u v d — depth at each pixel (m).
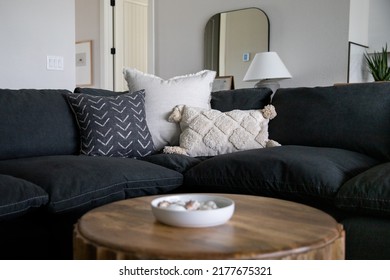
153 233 1.04
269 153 1.99
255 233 1.03
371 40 4.33
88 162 1.91
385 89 2.23
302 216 1.20
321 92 2.38
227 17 4.61
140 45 5.89
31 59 3.45
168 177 2.02
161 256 0.90
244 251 0.91
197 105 2.65
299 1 4.12
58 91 2.50
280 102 2.51
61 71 3.65
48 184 1.66
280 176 1.83
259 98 2.64
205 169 2.04
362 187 1.59
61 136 2.32
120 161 2.01
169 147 2.47
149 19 5.23
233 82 4.59
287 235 1.02
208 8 4.76
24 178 1.75
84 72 5.66
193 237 1.00
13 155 2.13
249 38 4.46
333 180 1.72
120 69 5.61
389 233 1.54
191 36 4.91
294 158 1.88
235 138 2.39
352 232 1.62
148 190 1.96
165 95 2.64
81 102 2.38
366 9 4.22
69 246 1.74
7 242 1.57
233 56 4.58
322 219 1.17
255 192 1.90
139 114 2.49
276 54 3.99
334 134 2.23
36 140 2.21
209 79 2.77
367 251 1.59
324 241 0.99
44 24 3.52
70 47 3.70
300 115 2.38
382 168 1.69
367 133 2.15
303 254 0.93
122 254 0.92
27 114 2.23
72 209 1.67
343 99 2.29
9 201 1.50
